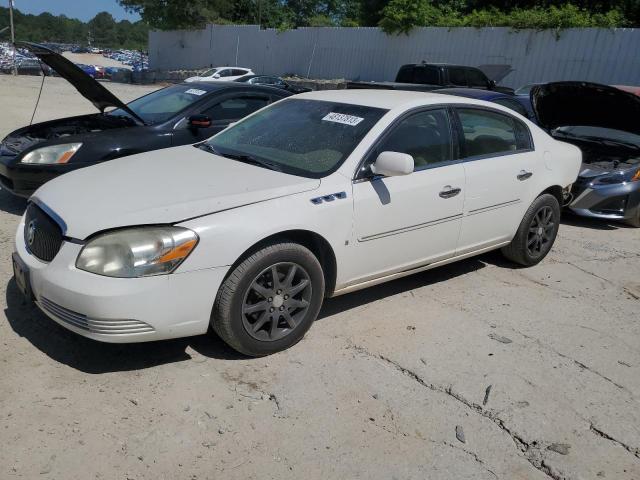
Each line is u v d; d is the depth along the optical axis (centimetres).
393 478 266
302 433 290
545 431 306
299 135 421
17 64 3600
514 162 489
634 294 504
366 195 379
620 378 363
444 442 292
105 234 305
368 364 355
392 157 369
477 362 368
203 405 305
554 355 385
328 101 454
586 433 307
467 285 495
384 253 404
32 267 324
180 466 263
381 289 473
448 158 441
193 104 641
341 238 371
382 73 2780
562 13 2122
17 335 358
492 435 300
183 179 363
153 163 405
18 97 1894
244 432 288
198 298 316
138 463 262
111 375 325
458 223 449
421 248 429
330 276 382
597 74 2077
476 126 469
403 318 421
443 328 410
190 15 3772
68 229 313
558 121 798
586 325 434
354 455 278
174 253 305
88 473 254
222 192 341
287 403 312
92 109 1642
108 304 295
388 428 299
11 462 257
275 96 703
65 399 302
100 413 293
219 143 454
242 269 328
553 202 538
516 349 388
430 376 348
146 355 348
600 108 741
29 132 639
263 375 336
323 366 350
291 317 361
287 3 5091
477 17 2367
